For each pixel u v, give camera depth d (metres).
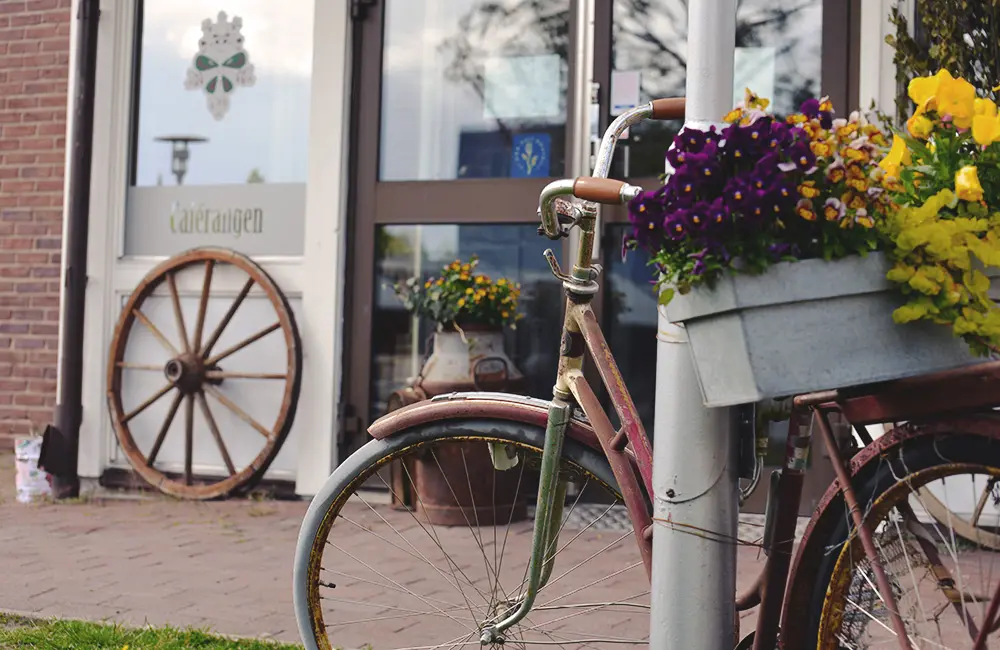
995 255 1.41
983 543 1.64
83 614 2.99
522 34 4.82
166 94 5.21
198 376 4.88
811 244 1.45
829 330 1.43
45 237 6.28
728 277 1.42
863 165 1.42
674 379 1.68
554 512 2.00
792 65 4.45
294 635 2.79
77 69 5.15
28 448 4.98
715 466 1.66
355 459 2.09
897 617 1.54
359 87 4.96
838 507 1.62
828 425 1.61
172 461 5.05
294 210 5.00
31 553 3.79
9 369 6.34
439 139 4.91
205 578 3.44
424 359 4.78
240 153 5.11
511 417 1.99
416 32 4.94
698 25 1.69
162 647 2.63
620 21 4.68
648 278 4.60
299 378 4.79
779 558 1.70
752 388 1.41
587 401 1.90
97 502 4.88
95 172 5.18
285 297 4.88
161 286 5.09
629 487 1.84
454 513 4.19
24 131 6.32
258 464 4.77
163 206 5.17
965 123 1.49
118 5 5.20
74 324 5.07
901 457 1.53
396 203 4.89
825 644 1.64
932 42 3.29
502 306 4.43
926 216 1.43
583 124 4.69
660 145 4.61
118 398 5.04
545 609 2.22
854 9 4.37
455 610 2.32
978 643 1.51
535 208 4.72
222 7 5.16
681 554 1.66
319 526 2.13
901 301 1.45
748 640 1.77
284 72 5.07
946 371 1.45
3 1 6.41
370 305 4.89
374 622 2.84
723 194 1.43
